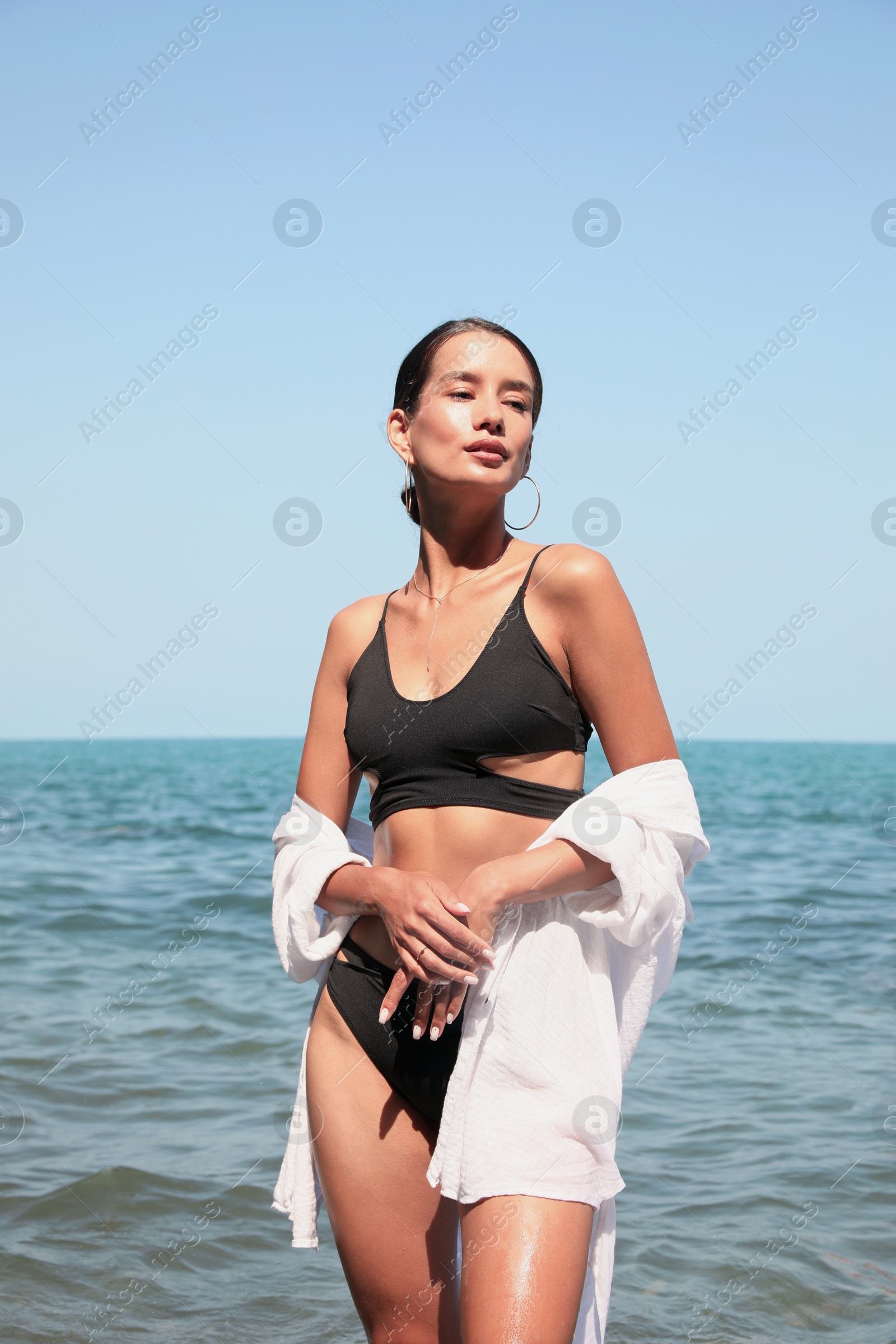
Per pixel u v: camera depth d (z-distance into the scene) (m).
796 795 31.73
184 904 11.17
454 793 1.89
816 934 9.85
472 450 1.96
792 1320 3.19
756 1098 5.20
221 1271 3.53
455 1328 1.91
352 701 2.06
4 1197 4.01
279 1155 4.45
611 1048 1.82
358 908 1.90
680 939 1.91
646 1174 4.31
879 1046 6.16
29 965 8.12
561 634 1.89
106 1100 5.07
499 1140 1.71
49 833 19.08
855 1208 3.96
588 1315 1.80
